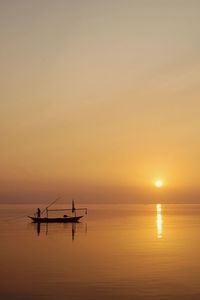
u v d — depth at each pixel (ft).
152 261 126.41
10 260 130.31
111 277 103.81
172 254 140.97
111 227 272.10
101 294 88.17
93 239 191.62
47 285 96.32
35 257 136.26
